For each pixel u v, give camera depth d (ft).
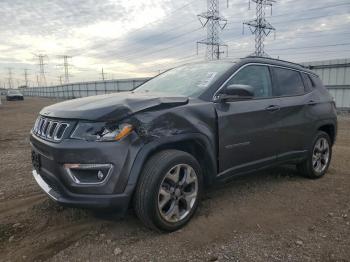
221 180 12.10
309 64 69.05
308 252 9.42
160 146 10.28
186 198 10.80
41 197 14.05
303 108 15.28
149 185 9.69
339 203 13.02
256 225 11.05
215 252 9.41
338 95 64.95
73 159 9.41
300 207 12.60
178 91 12.63
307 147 15.64
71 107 10.57
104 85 142.82
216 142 11.73
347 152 22.99
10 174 18.02
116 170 9.40
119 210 9.68
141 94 12.12
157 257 9.20
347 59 62.69
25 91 368.68
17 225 11.37
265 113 13.33
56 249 9.77
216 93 12.05
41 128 11.15
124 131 9.52
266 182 15.64
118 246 9.81
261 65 14.16
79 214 12.06
